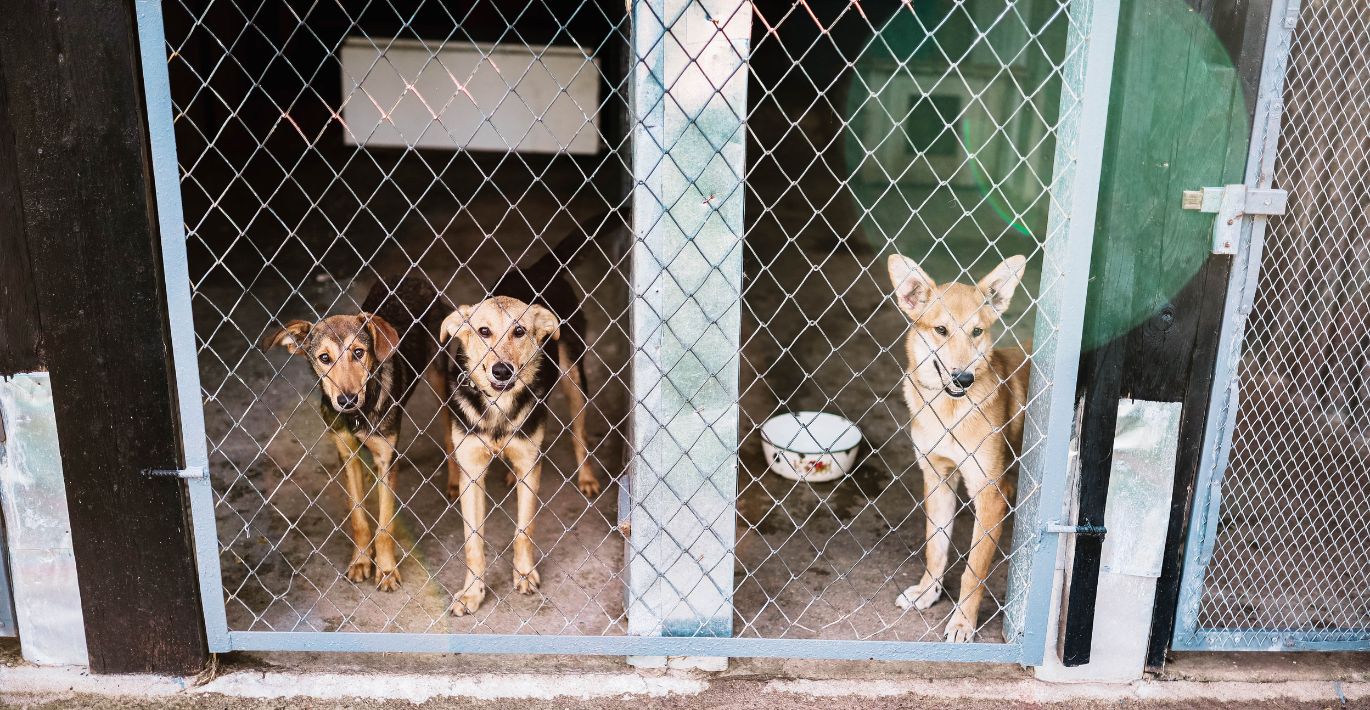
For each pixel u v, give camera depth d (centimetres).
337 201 816
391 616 329
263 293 620
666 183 258
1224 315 271
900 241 765
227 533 372
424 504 404
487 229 760
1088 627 298
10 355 263
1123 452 281
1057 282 268
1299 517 381
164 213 253
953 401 315
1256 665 318
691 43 247
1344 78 335
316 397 484
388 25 1013
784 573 363
